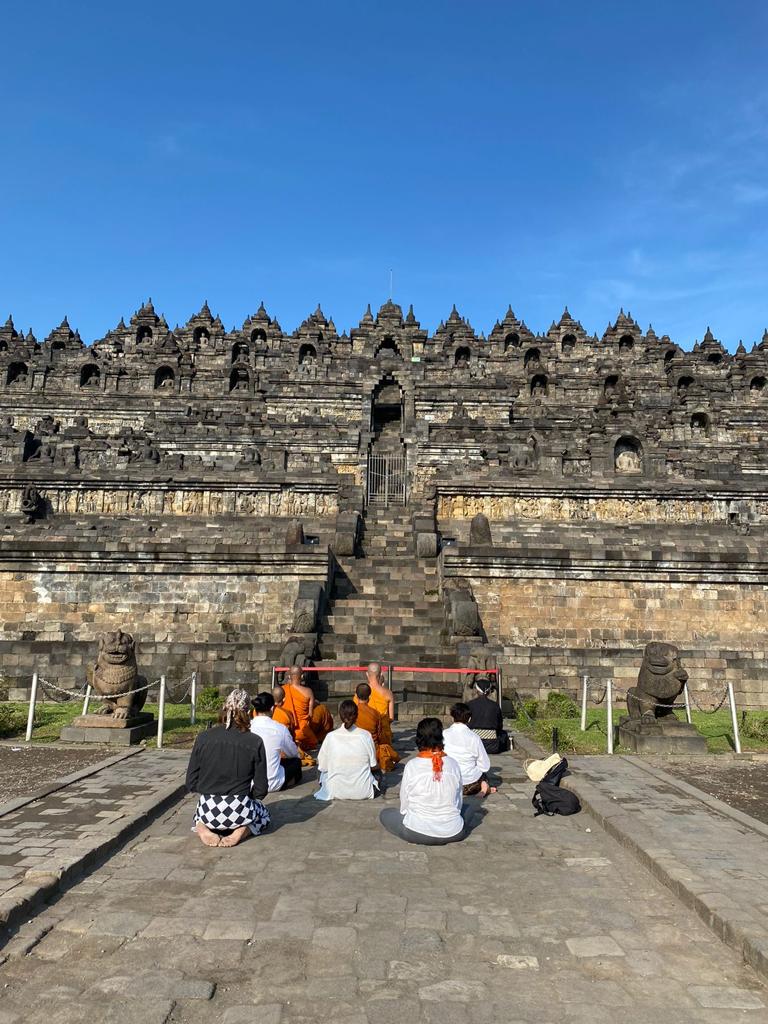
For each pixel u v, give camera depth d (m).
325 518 36.12
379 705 13.87
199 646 21.92
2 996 5.58
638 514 37.97
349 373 58.78
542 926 6.91
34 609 27.16
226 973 5.95
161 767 13.07
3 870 7.65
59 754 14.35
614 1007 5.54
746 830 9.57
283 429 47.12
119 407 55.72
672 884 7.79
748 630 27.17
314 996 5.62
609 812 10.36
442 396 56.44
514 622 26.98
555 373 63.38
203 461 42.09
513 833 9.88
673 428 53.47
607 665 21.98
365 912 7.16
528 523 36.91
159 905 7.27
